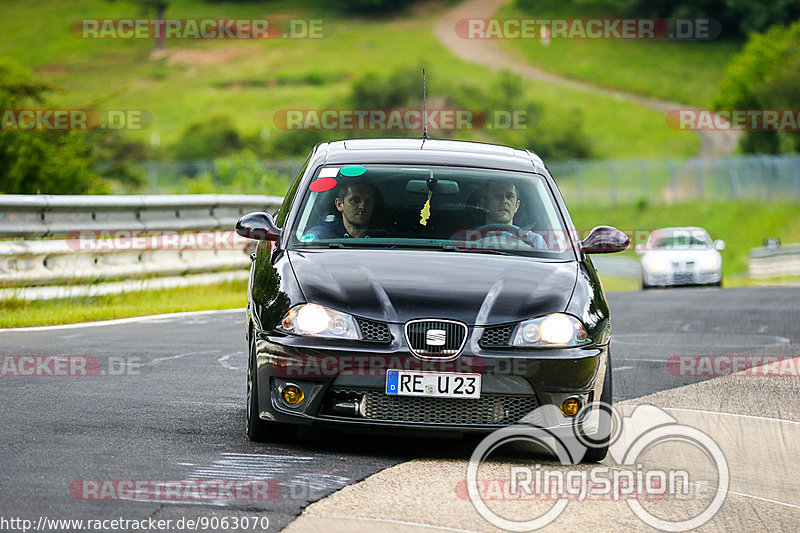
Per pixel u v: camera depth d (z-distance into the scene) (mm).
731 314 52906
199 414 24094
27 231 44438
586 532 16375
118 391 26672
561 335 20672
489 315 20578
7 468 18328
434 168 24984
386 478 18922
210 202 56000
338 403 20344
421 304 20547
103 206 48531
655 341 41625
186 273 53781
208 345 35719
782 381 31984
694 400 28484
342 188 24234
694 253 85438
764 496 19234
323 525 15828
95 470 18516
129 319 42812
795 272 123375
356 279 21234
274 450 20781
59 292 45750
